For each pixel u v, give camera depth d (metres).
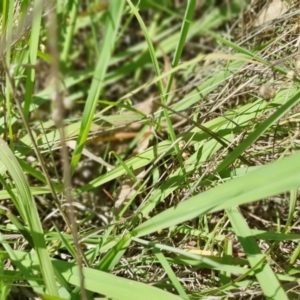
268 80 0.60
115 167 0.58
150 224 0.51
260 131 0.52
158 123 0.60
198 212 0.49
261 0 0.67
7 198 0.56
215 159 0.56
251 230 0.53
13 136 0.59
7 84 0.55
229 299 0.54
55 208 0.61
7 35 0.55
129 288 0.50
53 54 0.43
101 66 0.50
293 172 0.47
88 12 0.78
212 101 0.61
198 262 0.53
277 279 0.50
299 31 0.61
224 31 0.80
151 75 0.79
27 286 0.52
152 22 0.83
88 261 0.53
